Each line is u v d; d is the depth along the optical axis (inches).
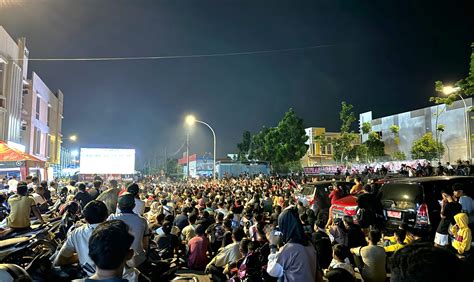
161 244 354.6
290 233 161.0
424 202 375.9
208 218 445.4
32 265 200.2
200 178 2065.7
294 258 154.8
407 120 2229.3
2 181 679.7
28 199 280.2
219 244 404.2
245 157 2731.3
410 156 2139.5
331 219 510.0
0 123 999.0
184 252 397.7
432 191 382.3
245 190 832.9
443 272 56.1
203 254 363.9
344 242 334.3
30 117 1245.7
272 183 1079.6
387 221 402.3
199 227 371.6
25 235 263.4
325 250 272.7
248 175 1857.8
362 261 282.8
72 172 2059.5
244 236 313.7
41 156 1427.2
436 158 1755.7
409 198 387.9
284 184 1014.4
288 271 154.8
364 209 407.2
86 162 1130.7
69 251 167.6
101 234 92.7
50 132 1632.6
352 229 338.0
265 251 254.2
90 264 160.7
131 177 1398.9
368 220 399.2
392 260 62.8
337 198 559.8
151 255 291.7
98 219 165.5
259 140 2500.0
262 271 231.3
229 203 521.3
